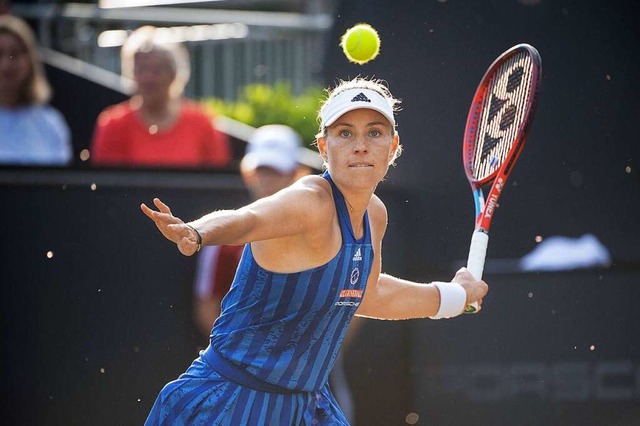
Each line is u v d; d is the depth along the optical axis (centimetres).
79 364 2388
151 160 2714
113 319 2394
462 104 2719
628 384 2459
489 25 2755
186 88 3569
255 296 1380
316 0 3856
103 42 3528
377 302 1572
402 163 2755
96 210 2398
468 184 2670
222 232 1211
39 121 2733
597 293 2475
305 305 1371
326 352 1434
